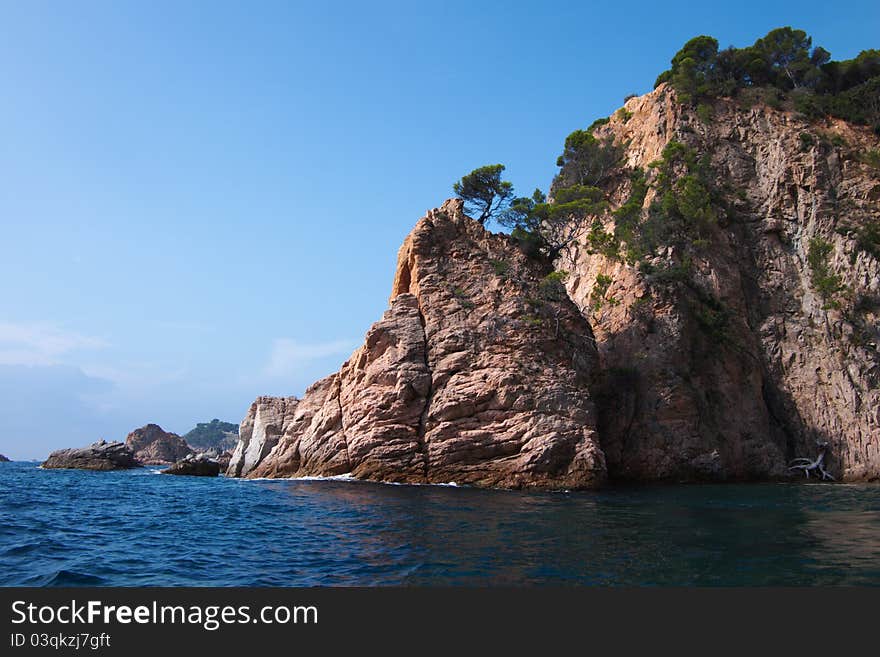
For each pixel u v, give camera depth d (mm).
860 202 55406
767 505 27062
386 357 38719
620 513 23625
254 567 14203
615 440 43594
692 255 53094
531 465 34344
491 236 46188
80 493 31672
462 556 15344
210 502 26953
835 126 61188
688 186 54969
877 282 51281
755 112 62094
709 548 16438
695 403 45406
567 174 69062
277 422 48156
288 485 35219
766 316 54062
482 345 38688
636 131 67750
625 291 50906
